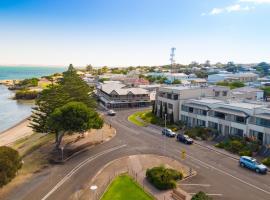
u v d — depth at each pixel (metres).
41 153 59.84
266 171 47.50
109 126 84.19
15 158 44.41
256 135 60.84
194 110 78.88
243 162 50.44
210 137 68.69
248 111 63.19
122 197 38.34
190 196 38.59
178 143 66.19
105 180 44.88
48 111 63.28
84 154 58.31
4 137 88.62
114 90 121.06
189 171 48.09
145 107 122.75
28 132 93.62
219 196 39.00
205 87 92.12
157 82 193.38
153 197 38.25
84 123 57.09
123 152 59.31
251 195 39.44
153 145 64.44
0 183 39.09
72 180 45.34
